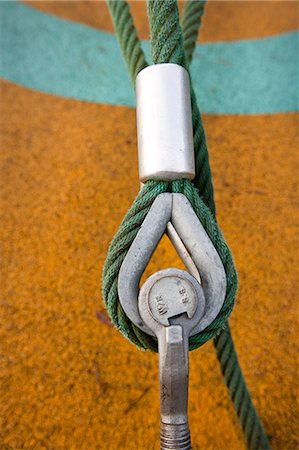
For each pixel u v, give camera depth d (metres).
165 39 0.32
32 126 0.71
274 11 0.89
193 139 0.33
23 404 0.49
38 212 0.63
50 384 0.51
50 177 0.66
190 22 0.44
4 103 0.72
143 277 0.58
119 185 0.66
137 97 0.31
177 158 0.30
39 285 0.57
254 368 0.53
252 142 0.71
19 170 0.66
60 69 0.78
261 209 0.65
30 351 0.52
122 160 0.68
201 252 0.29
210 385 0.52
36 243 0.60
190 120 0.31
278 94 0.77
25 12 0.84
